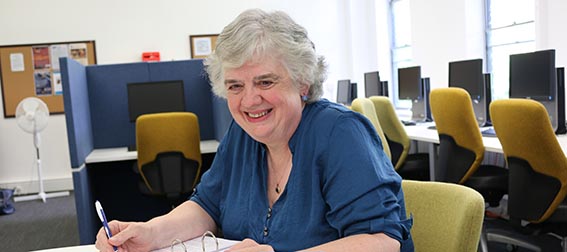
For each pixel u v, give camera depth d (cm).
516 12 418
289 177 102
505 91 439
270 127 98
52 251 113
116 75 380
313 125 100
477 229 96
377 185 88
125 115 382
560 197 204
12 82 567
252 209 108
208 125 396
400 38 634
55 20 570
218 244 106
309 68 98
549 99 276
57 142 578
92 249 114
